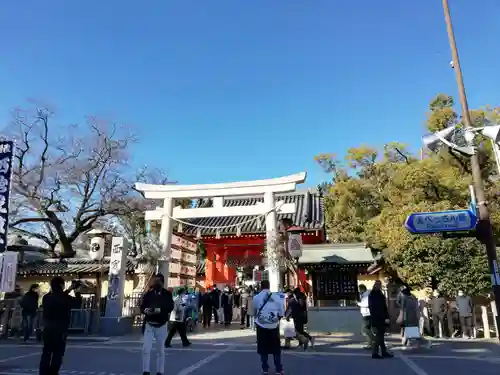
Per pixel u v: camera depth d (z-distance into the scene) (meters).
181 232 17.25
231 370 7.79
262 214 15.63
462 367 8.09
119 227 29.67
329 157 31.25
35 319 13.73
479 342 12.24
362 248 15.95
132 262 21.08
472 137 9.58
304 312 10.77
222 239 23.61
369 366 8.26
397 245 15.55
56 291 6.77
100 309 16.50
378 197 25.58
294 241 14.59
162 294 6.98
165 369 7.89
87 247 28.11
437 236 14.76
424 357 9.41
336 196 27.12
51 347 6.50
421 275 14.94
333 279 15.61
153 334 6.85
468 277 14.36
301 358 9.35
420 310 14.38
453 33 10.38
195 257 18.75
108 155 25.03
